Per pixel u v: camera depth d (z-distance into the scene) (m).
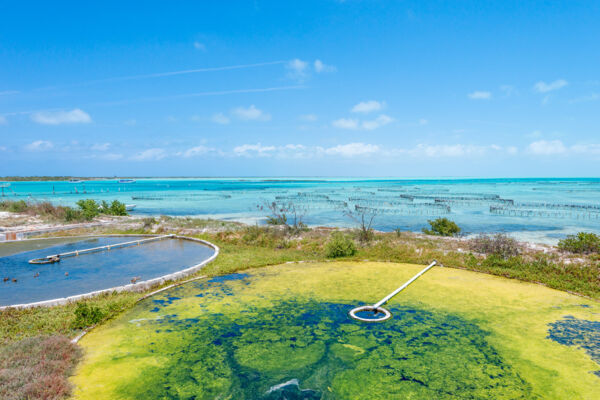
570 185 132.88
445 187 118.38
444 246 15.50
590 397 5.37
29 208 26.86
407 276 12.05
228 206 46.66
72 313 8.72
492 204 49.47
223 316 8.74
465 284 11.11
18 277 12.02
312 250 16.08
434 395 5.55
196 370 6.30
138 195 71.56
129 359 6.66
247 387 5.80
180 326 8.16
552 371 6.12
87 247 17.02
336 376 6.12
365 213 38.47
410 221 31.73
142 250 16.42
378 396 5.55
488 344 7.16
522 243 16.14
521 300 9.62
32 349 6.64
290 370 6.33
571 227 27.61
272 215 35.53
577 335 7.48
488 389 5.66
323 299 9.91
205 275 12.28
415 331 7.82
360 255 15.16
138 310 9.16
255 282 11.55
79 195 67.62
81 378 6.00
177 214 36.91
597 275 11.07
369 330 7.89
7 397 5.16
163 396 5.54
